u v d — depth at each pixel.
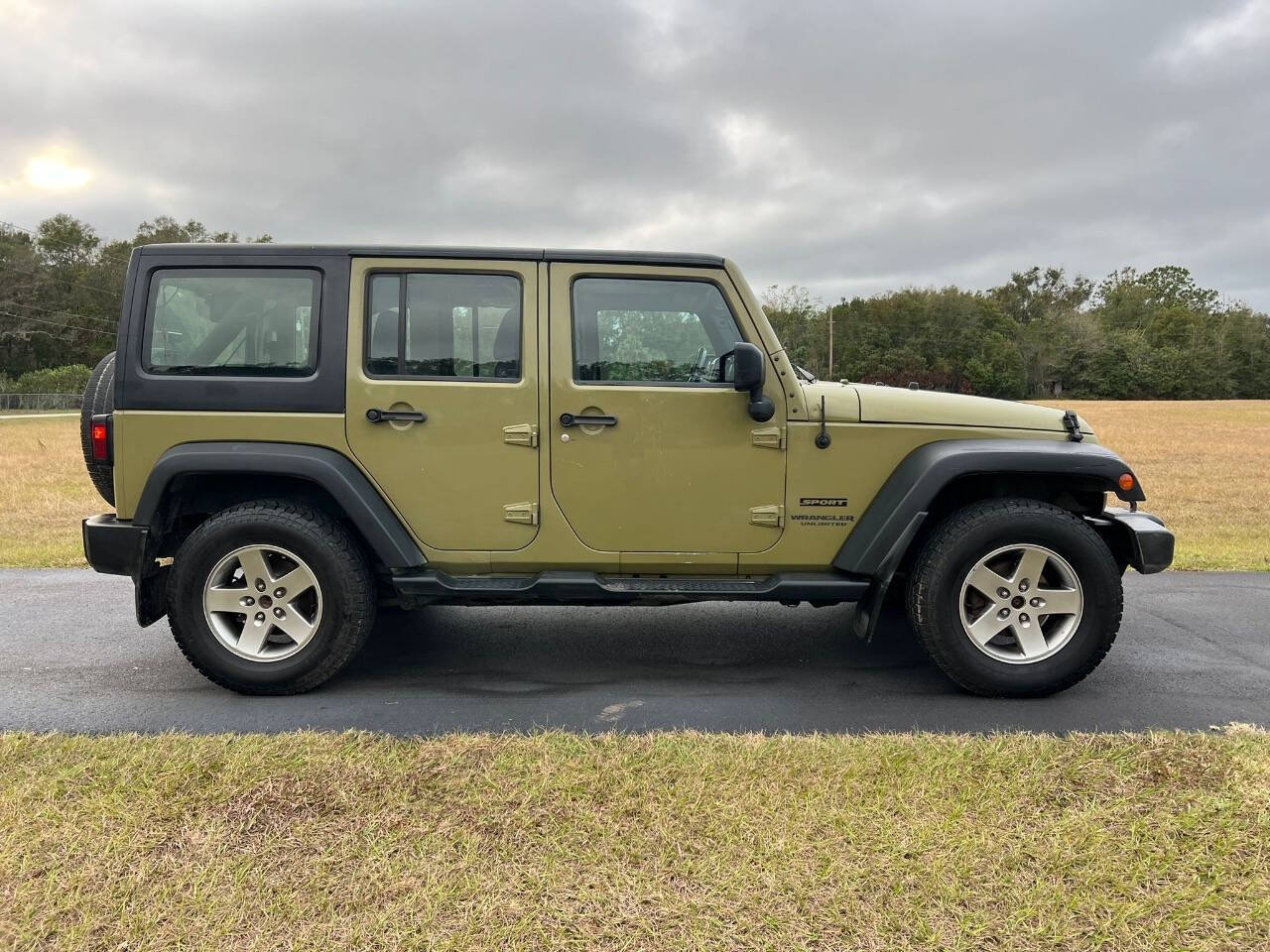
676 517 3.46
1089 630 3.33
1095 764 2.67
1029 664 3.36
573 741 2.88
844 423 3.46
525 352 3.40
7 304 55.91
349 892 2.02
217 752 2.75
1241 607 4.84
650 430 3.42
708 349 3.48
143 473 3.37
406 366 3.42
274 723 3.12
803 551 3.50
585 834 2.27
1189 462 15.34
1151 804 2.43
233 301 3.38
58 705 3.29
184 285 3.38
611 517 3.46
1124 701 3.36
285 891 2.03
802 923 1.92
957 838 2.25
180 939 1.85
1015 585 3.38
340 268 3.38
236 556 3.34
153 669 3.74
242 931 1.88
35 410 47.09
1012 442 3.47
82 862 2.13
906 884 2.06
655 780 2.57
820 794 2.48
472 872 2.11
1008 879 2.08
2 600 4.94
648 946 1.84
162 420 3.35
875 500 3.49
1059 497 3.80
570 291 3.43
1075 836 2.27
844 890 2.03
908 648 4.14
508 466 3.42
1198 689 3.50
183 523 3.68
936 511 3.68
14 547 6.54
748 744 2.85
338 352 3.37
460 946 1.83
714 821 2.33
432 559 3.46
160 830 2.28
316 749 2.79
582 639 4.28
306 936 1.87
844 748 2.80
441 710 3.27
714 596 3.43
